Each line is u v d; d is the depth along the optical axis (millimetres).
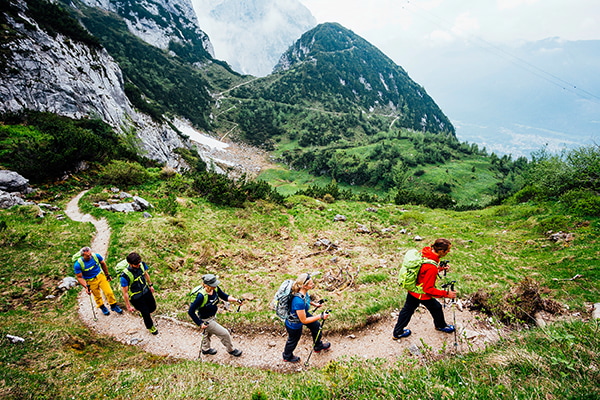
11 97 33969
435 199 34906
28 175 19344
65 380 5039
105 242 12781
